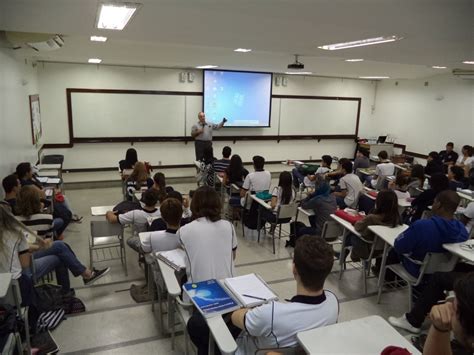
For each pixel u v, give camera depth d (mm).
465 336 1050
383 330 1537
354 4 2371
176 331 2805
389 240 2990
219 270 2209
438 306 1180
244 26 3055
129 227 5047
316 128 9930
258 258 4277
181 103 8352
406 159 8922
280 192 4395
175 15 2695
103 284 3545
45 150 7488
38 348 2443
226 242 2258
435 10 2516
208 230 2225
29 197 3213
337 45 4090
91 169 7938
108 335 2754
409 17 2664
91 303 3189
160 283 2633
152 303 3102
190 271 2191
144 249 2693
